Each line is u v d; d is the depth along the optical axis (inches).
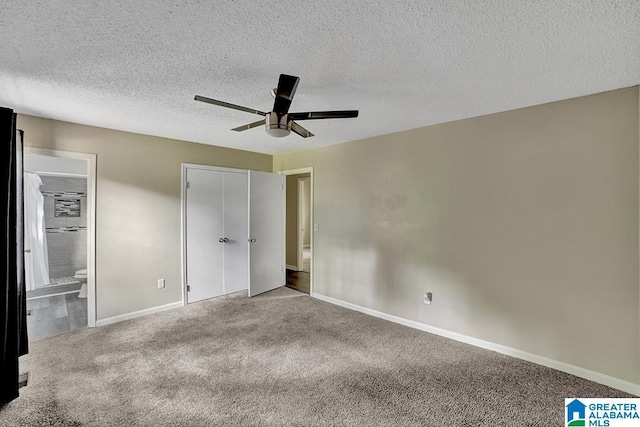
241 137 152.4
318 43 64.5
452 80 82.3
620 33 59.2
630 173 84.0
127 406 78.0
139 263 143.7
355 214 155.1
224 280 178.4
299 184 249.9
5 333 79.5
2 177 80.7
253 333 124.3
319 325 133.4
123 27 59.0
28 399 80.7
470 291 115.3
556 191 96.0
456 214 118.8
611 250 87.1
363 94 92.7
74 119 120.5
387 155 141.5
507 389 86.0
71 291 194.5
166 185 153.2
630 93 84.1
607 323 88.0
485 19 55.2
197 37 62.5
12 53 69.2
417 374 93.8
